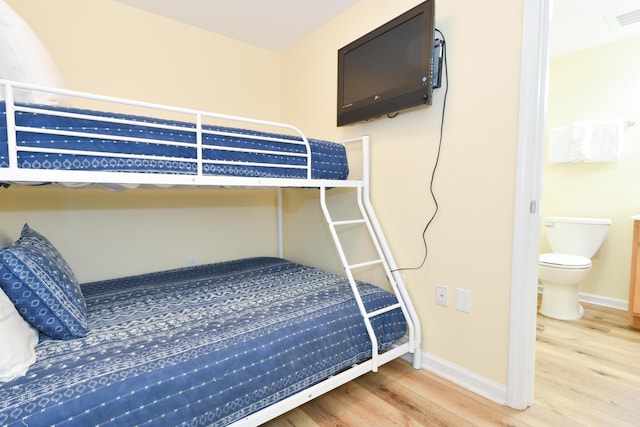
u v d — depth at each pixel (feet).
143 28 7.61
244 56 9.28
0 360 3.00
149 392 3.20
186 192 8.55
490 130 4.97
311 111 8.80
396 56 5.82
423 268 6.05
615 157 8.79
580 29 8.36
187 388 3.39
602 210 9.25
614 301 9.03
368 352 5.10
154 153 4.26
